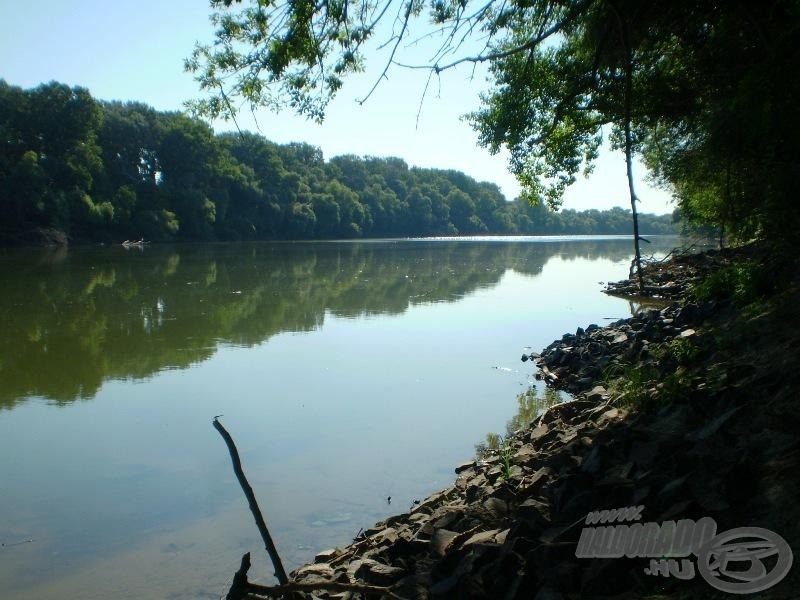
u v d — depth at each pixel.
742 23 12.52
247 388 13.12
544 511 5.95
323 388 13.17
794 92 8.97
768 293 11.75
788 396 6.26
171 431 10.56
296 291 29.16
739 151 11.95
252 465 9.19
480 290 30.83
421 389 13.15
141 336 18.36
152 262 45.09
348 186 119.94
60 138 67.31
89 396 12.54
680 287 25.56
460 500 7.24
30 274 35.31
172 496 8.24
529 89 18.83
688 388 7.87
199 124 77.19
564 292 29.95
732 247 27.56
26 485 8.55
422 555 5.84
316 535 7.20
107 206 66.62
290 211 91.88
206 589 6.16
